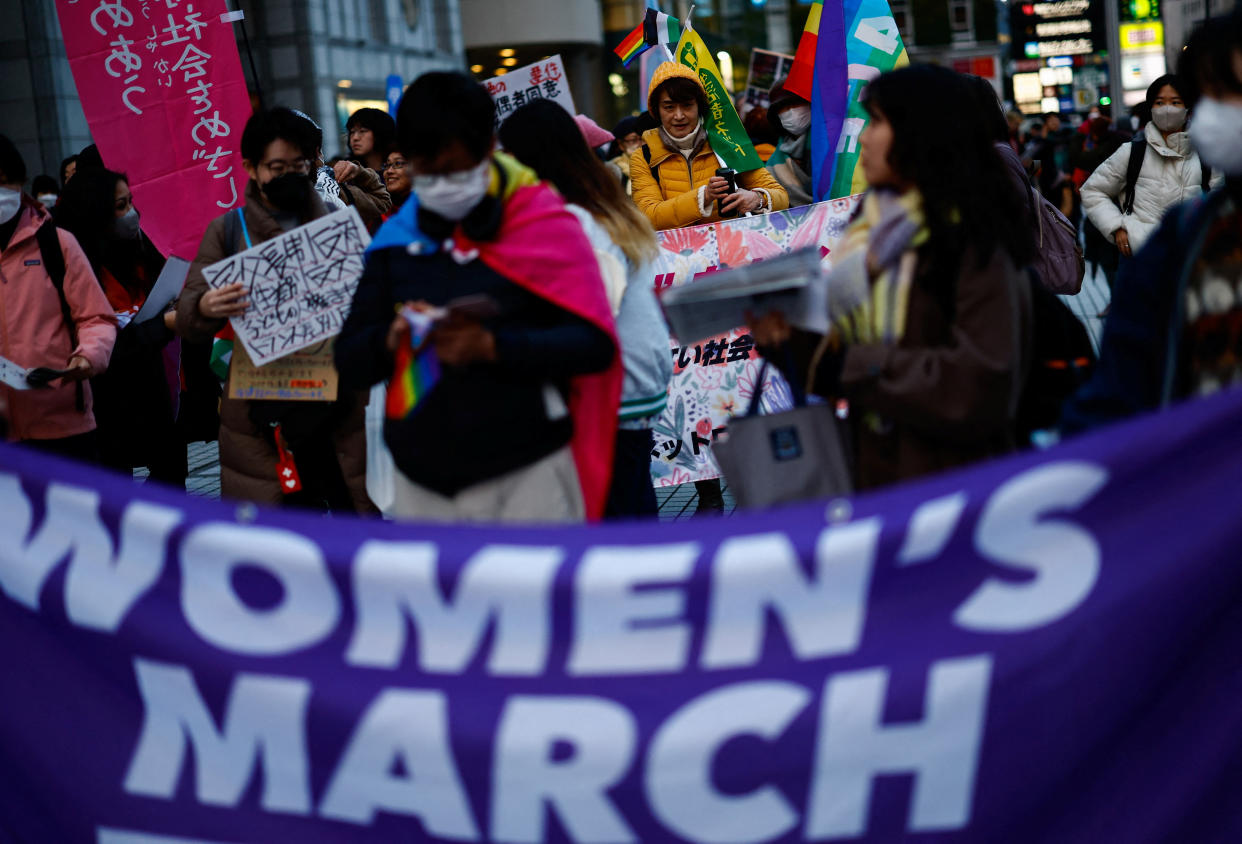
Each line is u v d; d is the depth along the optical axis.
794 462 3.31
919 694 2.41
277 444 4.86
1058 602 2.42
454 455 3.26
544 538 2.49
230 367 4.84
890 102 3.08
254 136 4.69
